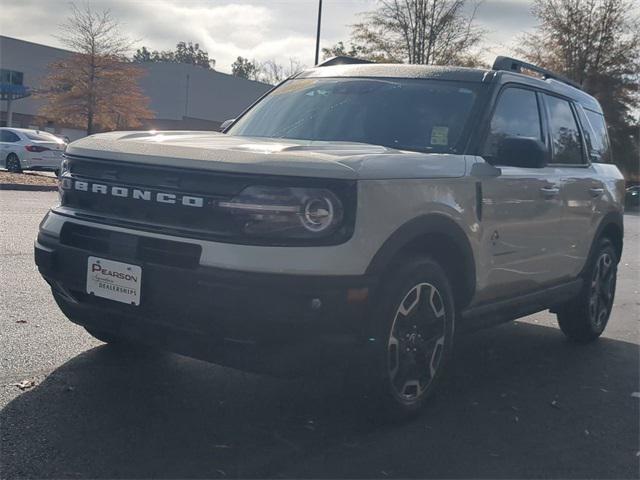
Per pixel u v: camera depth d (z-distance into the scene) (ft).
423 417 14.34
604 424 14.83
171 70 191.93
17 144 75.51
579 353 20.61
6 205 45.16
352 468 11.80
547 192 17.47
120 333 13.08
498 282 16.05
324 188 11.83
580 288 20.42
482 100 16.31
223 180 11.94
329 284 11.66
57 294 14.14
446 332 14.35
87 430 12.51
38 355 16.15
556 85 19.99
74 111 131.34
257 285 11.42
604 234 21.98
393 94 16.89
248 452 12.12
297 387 15.40
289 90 18.66
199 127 197.88
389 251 12.53
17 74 172.14
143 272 12.25
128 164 12.89
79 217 13.35
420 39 101.76
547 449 13.28
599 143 22.21
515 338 22.00
